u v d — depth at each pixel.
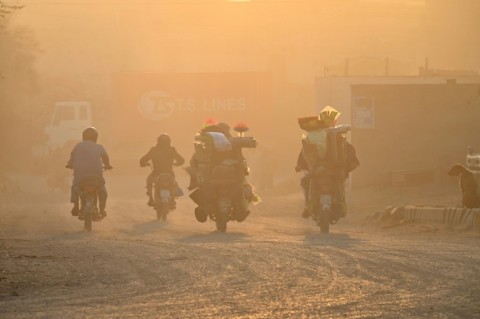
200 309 20.19
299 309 19.88
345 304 20.41
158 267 28.83
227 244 36.34
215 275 26.33
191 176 49.12
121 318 19.19
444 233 44.75
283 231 48.94
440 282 23.56
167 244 37.00
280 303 20.77
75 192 50.47
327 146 45.94
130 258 31.64
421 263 27.59
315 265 27.89
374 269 26.47
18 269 29.14
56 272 28.45
